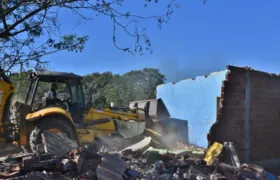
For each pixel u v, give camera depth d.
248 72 7.33
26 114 8.43
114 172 5.19
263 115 7.62
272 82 7.87
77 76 9.78
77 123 9.55
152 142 9.80
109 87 25.64
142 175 5.65
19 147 8.38
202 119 11.00
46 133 7.16
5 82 8.20
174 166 6.24
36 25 3.82
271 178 6.23
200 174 5.75
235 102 7.18
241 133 7.25
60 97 9.75
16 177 4.94
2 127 8.25
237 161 6.61
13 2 3.48
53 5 3.54
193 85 11.61
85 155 5.73
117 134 9.88
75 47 4.09
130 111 11.57
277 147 7.83
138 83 26.41
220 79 10.17
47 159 5.61
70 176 5.31
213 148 6.90
